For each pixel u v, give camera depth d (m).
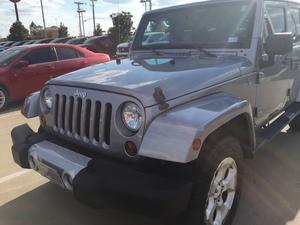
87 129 2.95
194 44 4.05
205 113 2.65
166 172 2.64
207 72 3.21
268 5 4.13
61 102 3.18
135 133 2.66
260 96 3.95
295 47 4.96
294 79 5.04
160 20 4.44
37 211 3.68
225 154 2.89
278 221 3.43
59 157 2.98
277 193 3.98
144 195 2.46
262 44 3.82
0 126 7.22
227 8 4.00
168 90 2.79
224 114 2.71
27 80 9.23
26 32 46.56
